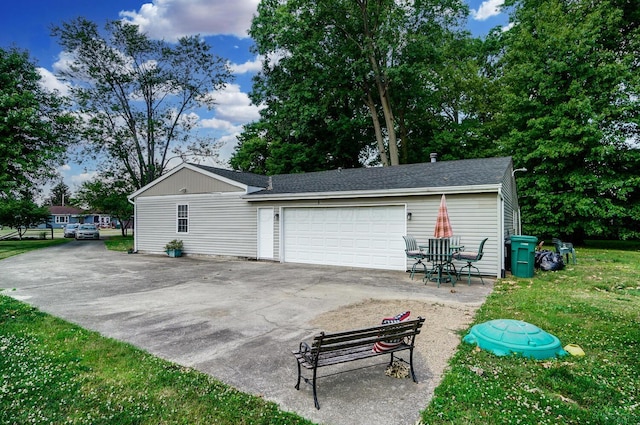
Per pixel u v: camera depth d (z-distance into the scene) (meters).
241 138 31.12
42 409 2.97
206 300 7.02
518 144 18.98
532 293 7.11
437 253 8.62
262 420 2.82
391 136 22.45
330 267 11.64
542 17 19.00
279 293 7.60
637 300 6.53
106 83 25.92
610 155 16.84
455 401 3.04
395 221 10.87
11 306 6.40
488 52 26.39
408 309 6.09
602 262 12.18
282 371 3.76
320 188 12.76
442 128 26.77
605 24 18.02
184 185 15.78
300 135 24.56
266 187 14.91
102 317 5.86
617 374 3.54
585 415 2.81
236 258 14.31
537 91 18.55
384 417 2.87
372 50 21.33
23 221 30.44
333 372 3.74
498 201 9.27
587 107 16.27
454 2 21.84
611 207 16.78
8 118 20.34
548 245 19.77
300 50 20.69
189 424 2.78
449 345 4.38
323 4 21.23
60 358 4.01
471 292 7.51
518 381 3.39
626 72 16.66
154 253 16.84
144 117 27.75
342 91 23.12
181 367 3.83
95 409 2.99
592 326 5.01
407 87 23.33
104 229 58.91
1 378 3.48
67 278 9.88
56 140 24.08
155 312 6.14
